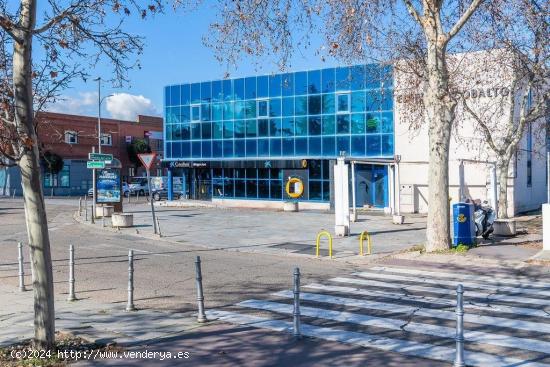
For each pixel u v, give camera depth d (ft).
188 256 57.41
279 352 23.88
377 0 52.06
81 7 24.77
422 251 55.88
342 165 74.74
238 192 149.18
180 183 184.03
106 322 29.32
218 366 21.98
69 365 21.94
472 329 27.55
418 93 85.92
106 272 47.19
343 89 127.75
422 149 116.57
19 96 21.81
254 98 142.51
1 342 25.27
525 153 111.65
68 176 218.18
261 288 39.47
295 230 83.20
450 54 79.97
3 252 61.26
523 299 34.88
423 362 22.53
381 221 97.30
